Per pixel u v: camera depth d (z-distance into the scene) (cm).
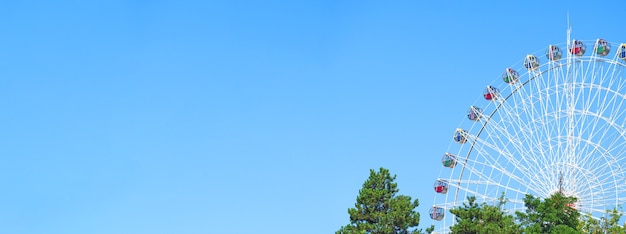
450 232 12031
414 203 12162
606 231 11400
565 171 12762
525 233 11044
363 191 12144
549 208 11750
